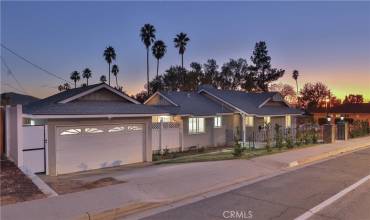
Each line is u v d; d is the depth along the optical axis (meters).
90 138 17.45
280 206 8.23
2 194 8.88
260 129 28.88
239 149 16.89
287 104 36.75
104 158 18.03
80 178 13.10
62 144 16.42
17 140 13.98
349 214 7.57
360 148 22.05
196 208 8.13
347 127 27.72
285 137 25.05
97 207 7.79
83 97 19.53
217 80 76.12
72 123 16.73
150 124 20.09
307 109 71.31
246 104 30.97
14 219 7.02
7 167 13.04
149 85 74.25
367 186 10.35
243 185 10.62
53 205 7.93
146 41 66.25
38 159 15.55
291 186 10.43
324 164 14.95
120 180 10.79
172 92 30.98
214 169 12.84
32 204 8.00
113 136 18.41
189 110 26.47
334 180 11.33
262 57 74.69
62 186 10.04
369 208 8.01
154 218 7.43
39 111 16.33
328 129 24.44
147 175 11.76
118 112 18.12
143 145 19.80
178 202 8.71
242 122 29.25
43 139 15.68
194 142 26.39
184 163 15.68
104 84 20.16
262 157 16.08
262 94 34.94
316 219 7.24
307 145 22.28
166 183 10.36
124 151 18.91
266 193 9.54
